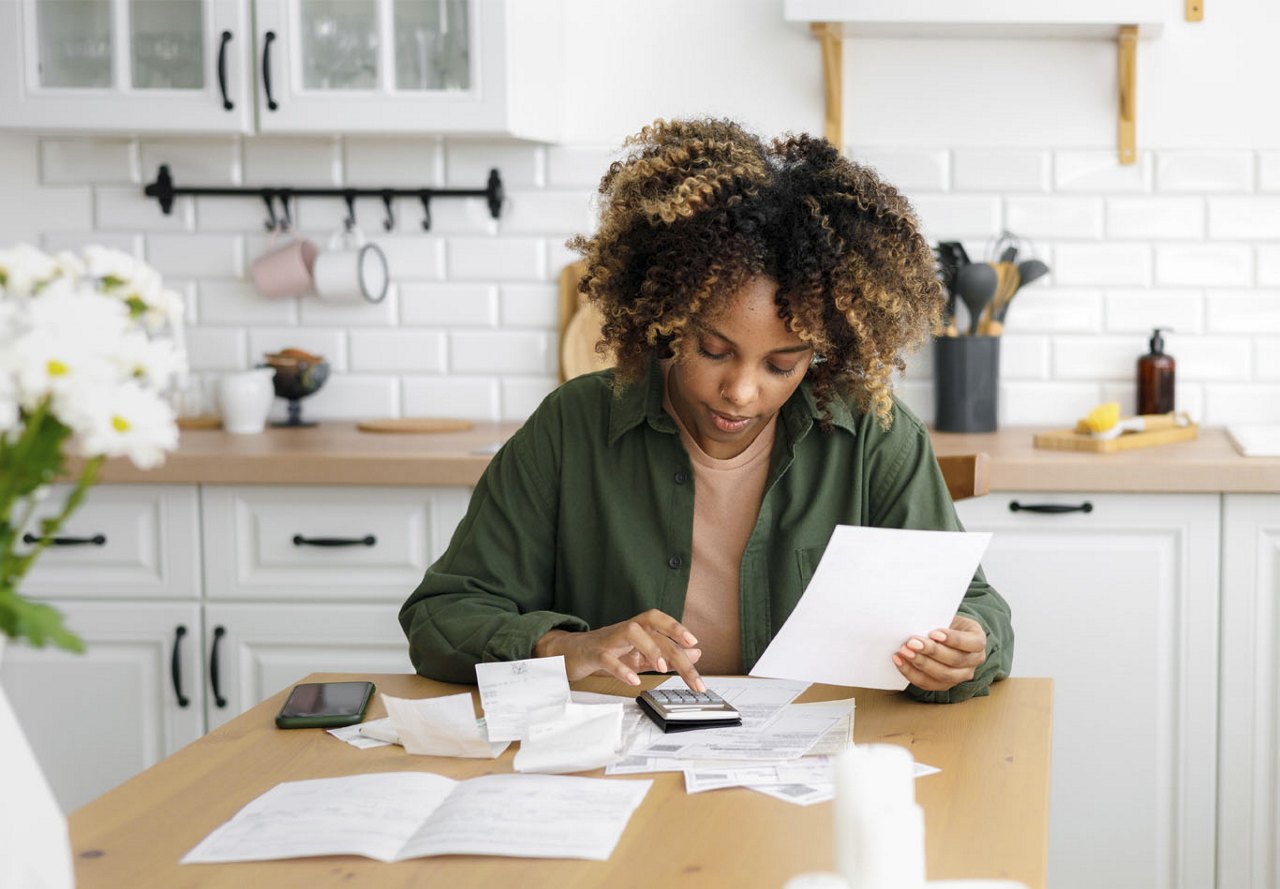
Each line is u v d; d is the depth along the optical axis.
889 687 1.44
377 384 3.29
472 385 3.27
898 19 2.84
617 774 1.25
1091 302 3.12
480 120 2.87
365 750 1.35
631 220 1.58
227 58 2.90
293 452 2.71
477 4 2.84
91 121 2.94
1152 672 2.60
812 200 1.50
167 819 1.15
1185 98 3.07
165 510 2.73
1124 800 2.62
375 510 2.71
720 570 1.74
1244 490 2.52
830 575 1.47
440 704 1.39
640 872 1.03
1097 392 3.13
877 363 1.62
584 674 1.51
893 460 1.74
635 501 1.75
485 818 1.12
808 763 1.26
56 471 0.89
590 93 3.18
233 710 2.77
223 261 3.28
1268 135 3.05
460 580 1.72
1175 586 2.59
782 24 3.12
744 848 1.07
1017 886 0.91
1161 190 3.09
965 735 1.36
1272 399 3.10
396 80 2.90
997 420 3.05
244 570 2.74
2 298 0.91
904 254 1.57
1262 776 2.59
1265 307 3.08
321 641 2.74
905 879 0.83
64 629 0.89
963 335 3.03
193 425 3.12
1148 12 2.79
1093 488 2.57
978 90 3.10
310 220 3.26
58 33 2.95
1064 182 3.10
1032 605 2.62
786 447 1.73
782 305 1.49
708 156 1.56
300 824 1.12
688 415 1.72
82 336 0.86
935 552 1.45
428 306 3.26
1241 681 2.58
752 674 1.46
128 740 2.79
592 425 1.78
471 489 2.69
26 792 0.89
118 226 3.29
